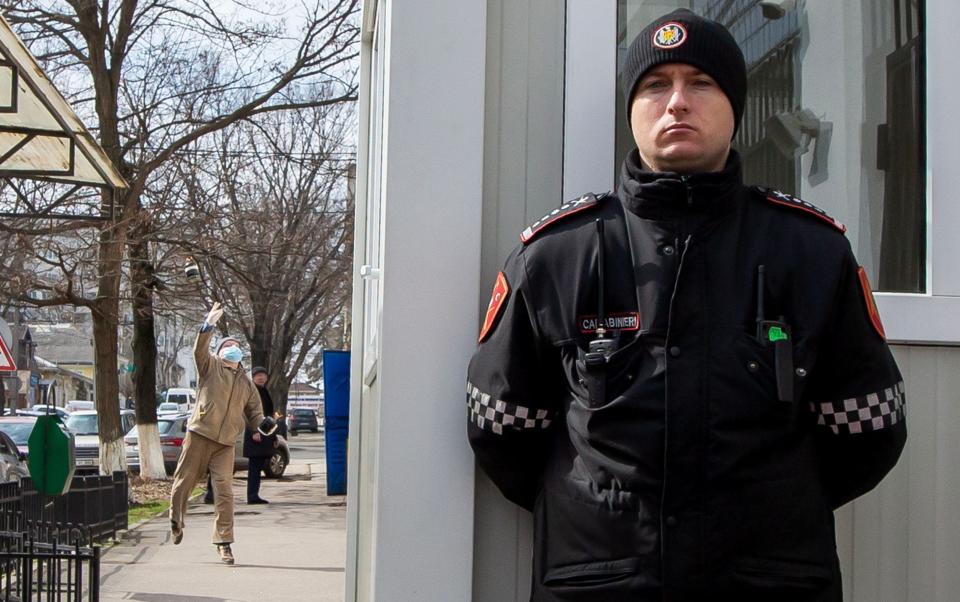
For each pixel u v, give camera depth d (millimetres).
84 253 18172
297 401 63531
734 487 1908
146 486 19953
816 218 2074
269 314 33219
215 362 9938
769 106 2791
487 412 2172
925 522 2566
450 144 2480
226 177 21266
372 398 3322
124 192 18531
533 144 2576
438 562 2406
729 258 1992
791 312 1995
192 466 9883
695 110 2070
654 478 1918
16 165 8648
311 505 18516
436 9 2498
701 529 1898
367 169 4930
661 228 2008
